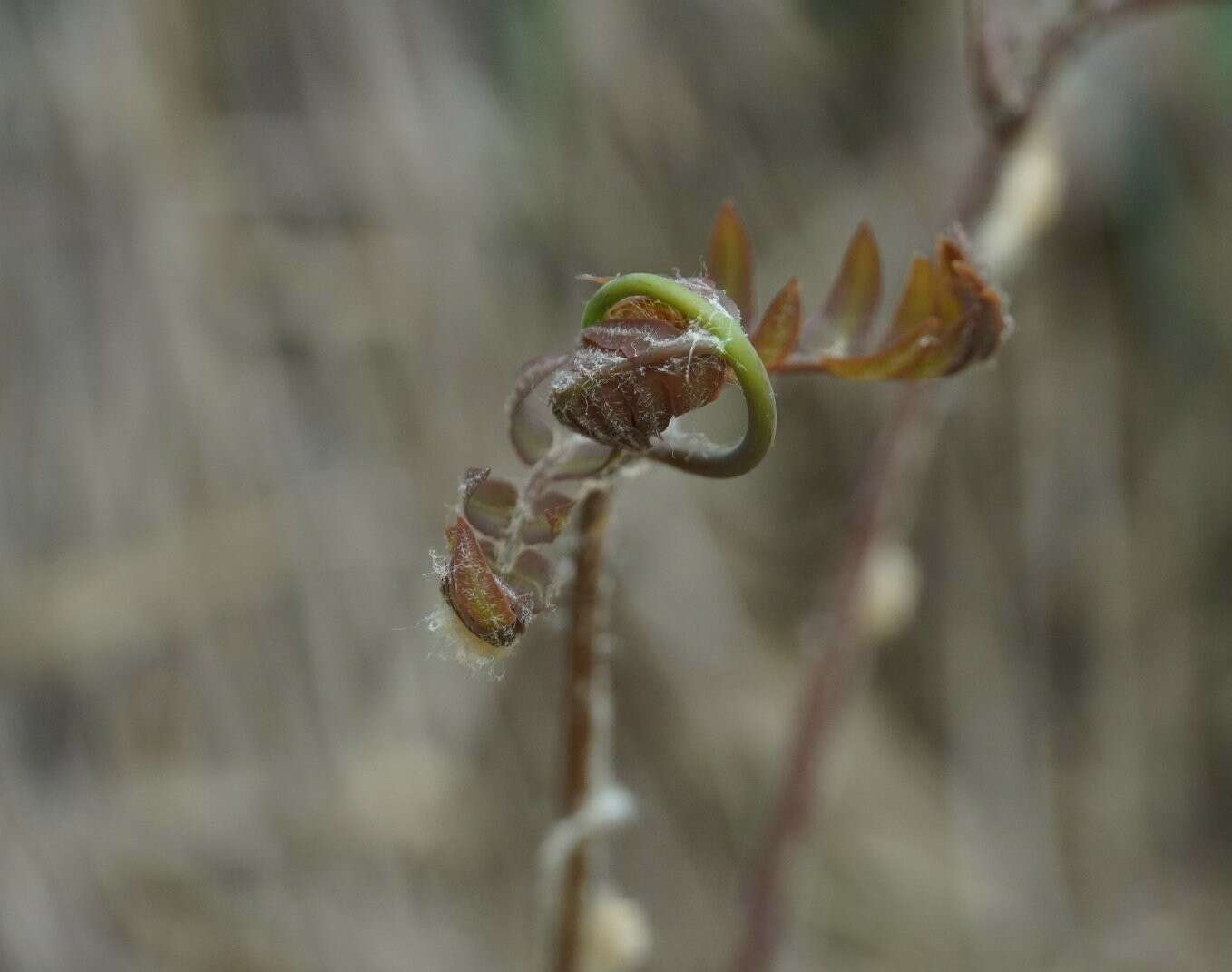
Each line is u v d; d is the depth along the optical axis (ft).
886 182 2.72
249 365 2.25
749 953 1.41
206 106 2.31
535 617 1.10
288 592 2.20
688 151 2.66
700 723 2.45
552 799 2.34
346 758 2.17
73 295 2.16
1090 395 2.89
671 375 1.08
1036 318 2.86
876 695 2.83
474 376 2.38
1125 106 2.81
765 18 2.73
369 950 2.10
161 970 1.96
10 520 2.09
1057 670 2.90
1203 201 2.87
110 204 2.19
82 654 2.08
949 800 2.72
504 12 2.55
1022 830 2.76
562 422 1.09
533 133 2.55
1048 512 2.85
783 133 2.74
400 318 2.35
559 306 2.54
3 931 1.88
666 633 2.47
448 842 2.22
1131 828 2.84
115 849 2.01
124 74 2.24
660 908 2.38
